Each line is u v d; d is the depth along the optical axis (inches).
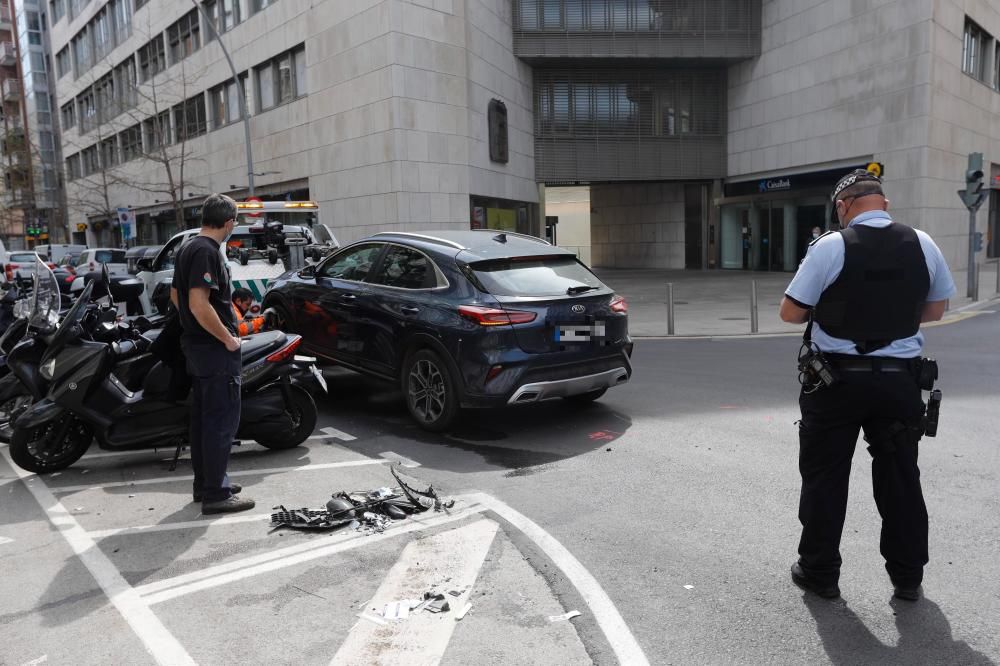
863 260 119.1
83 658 114.0
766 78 1097.4
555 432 245.8
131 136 1594.5
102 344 204.4
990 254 1217.4
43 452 208.7
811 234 1070.4
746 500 179.9
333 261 294.4
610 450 223.9
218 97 1231.5
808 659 112.0
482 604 129.3
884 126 938.1
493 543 155.6
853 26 965.2
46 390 216.2
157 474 208.5
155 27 1395.2
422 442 236.8
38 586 138.7
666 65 1131.3
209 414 173.2
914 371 122.6
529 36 1066.1
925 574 139.3
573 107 1141.1
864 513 169.2
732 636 118.6
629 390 312.5
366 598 132.0
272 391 223.9
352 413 275.9
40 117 2279.8
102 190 1705.2
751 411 271.3
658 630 120.6
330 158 975.6
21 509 180.5
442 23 902.4
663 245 1301.7
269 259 405.1
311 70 992.2
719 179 1197.1
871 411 122.7
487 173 987.9
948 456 209.5
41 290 216.5
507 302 229.6
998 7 1099.9
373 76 894.4
